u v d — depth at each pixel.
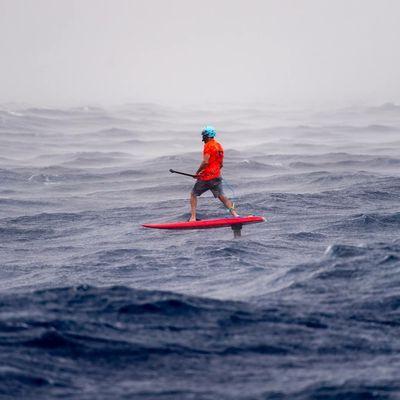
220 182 59.53
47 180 120.06
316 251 56.22
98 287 36.81
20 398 23.25
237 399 23.53
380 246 48.75
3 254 61.47
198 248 56.72
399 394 23.86
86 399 23.36
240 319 32.59
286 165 133.00
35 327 30.06
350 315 33.66
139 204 90.75
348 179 106.38
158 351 28.17
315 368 26.53
